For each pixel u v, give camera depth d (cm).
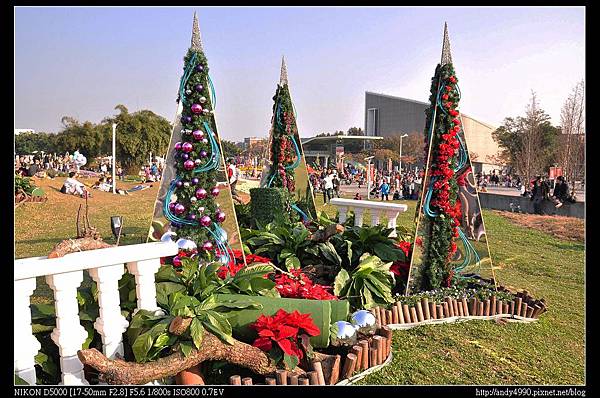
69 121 3070
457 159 615
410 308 538
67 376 318
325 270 643
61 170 2594
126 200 1872
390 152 4406
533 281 780
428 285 610
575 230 1309
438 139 602
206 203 614
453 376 406
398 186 2508
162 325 342
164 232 611
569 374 415
